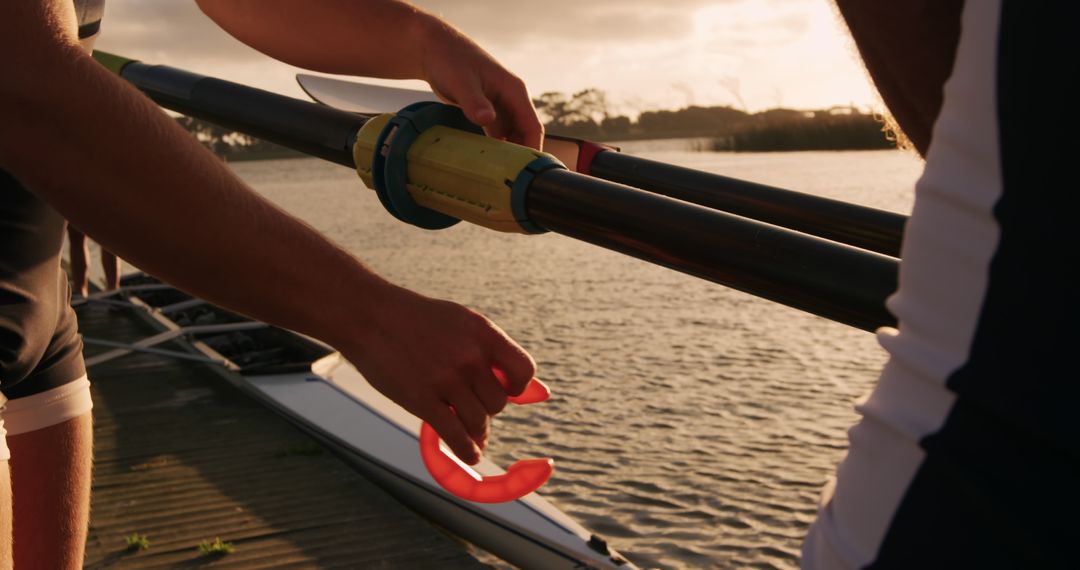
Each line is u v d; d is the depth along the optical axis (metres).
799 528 7.34
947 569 0.45
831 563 0.52
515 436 9.68
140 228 0.73
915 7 0.53
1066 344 0.41
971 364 0.44
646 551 7.07
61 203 0.73
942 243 0.46
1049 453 0.42
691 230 0.70
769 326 15.29
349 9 1.18
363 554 5.09
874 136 78.06
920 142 0.61
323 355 8.54
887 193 37.31
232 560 5.04
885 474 0.49
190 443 7.03
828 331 14.73
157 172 0.71
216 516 5.61
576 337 14.86
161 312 11.10
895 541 0.47
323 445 7.04
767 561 6.84
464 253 27.44
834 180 45.62
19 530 1.39
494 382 0.82
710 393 11.30
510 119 1.17
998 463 0.43
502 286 20.84
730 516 7.60
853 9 0.56
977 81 0.44
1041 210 0.42
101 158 0.70
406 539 5.27
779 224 0.94
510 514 5.66
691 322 15.85
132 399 8.34
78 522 1.47
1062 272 0.41
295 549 5.16
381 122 1.03
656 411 10.55
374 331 0.81
